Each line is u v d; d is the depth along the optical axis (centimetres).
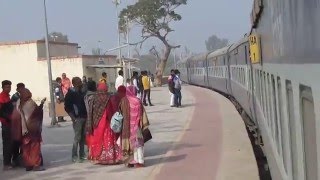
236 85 2027
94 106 976
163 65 5822
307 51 251
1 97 950
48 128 1677
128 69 4166
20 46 3309
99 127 974
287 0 318
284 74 375
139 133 942
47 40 1827
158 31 5631
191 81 5169
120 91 952
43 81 3288
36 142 951
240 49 1694
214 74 3362
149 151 1125
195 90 3844
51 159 1077
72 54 3788
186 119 1778
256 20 771
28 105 938
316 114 232
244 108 1669
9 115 955
